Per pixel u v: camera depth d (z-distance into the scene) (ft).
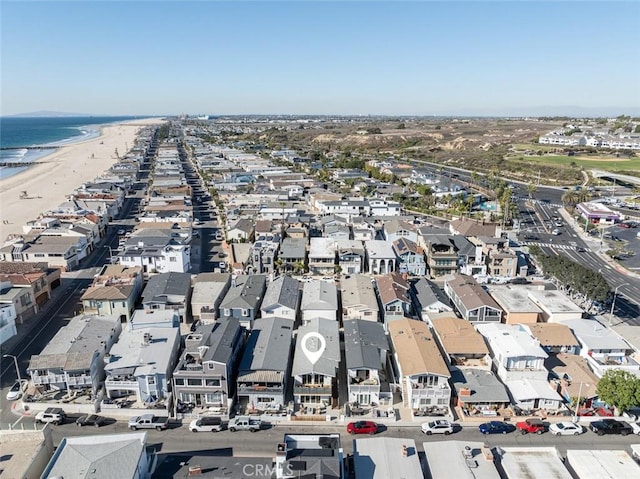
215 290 248.52
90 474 120.67
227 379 170.50
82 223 381.81
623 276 313.12
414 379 169.99
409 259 308.19
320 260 310.04
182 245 316.60
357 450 137.90
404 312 232.53
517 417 167.63
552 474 132.67
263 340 194.80
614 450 151.74
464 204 499.92
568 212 498.69
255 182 612.70
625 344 203.92
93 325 205.16
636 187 599.57
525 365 183.62
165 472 128.26
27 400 174.50
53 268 290.35
